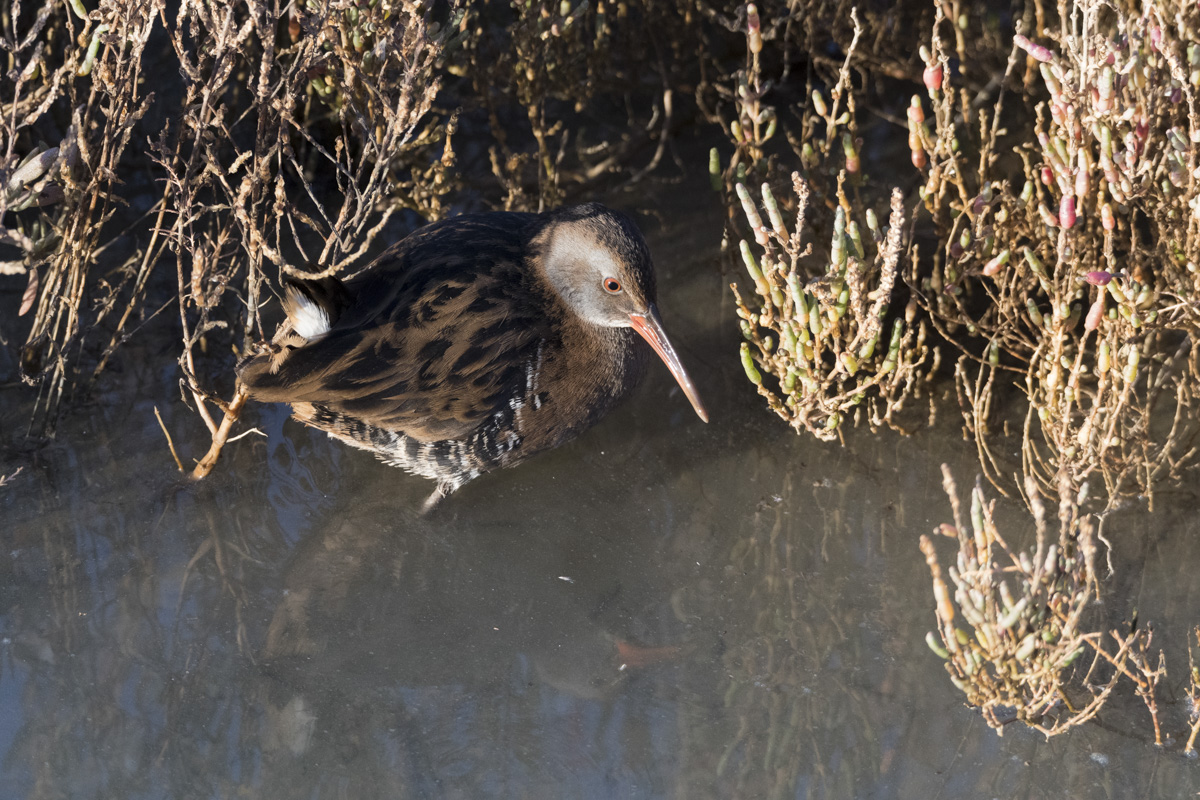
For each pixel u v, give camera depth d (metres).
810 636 8.20
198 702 7.67
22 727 7.45
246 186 8.27
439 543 8.83
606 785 7.25
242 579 8.47
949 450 9.49
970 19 12.36
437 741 7.49
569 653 8.09
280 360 8.03
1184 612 8.20
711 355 10.34
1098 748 7.36
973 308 10.39
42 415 9.38
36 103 9.59
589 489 9.27
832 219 10.90
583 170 11.95
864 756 7.41
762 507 9.15
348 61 8.30
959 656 7.12
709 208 11.73
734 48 12.91
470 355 8.38
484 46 11.70
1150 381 9.44
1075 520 7.39
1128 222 9.91
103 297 10.09
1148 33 7.95
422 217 11.26
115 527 8.72
